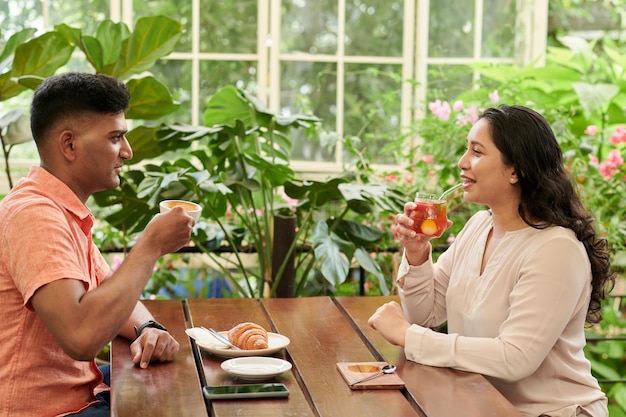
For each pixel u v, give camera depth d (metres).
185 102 4.69
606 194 3.88
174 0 4.62
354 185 3.53
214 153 3.72
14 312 2.07
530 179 2.32
